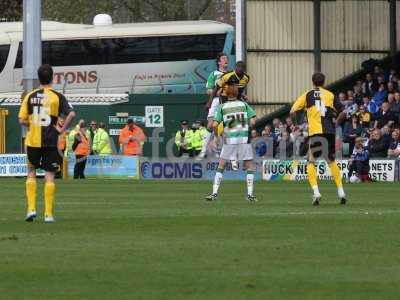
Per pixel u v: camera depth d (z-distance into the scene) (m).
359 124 90.81
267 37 104.88
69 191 65.94
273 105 105.12
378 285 25.41
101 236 35.19
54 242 33.44
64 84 124.38
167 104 101.50
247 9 104.38
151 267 28.16
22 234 35.84
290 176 85.88
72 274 27.00
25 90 85.12
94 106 102.12
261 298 23.83
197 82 125.69
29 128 39.66
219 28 125.56
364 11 106.75
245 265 28.50
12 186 72.19
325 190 66.44
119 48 124.81
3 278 26.41
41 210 46.59
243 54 103.06
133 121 94.25
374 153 84.25
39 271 27.47
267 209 47.19
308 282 25.80
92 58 124.75
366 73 105.75
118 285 25.42
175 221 40.53
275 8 104.81
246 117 53.19
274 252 30.91
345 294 24.28
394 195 60.38
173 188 70.00
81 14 173.38
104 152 92.81
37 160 40.12
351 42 106.50
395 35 107.00
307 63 105.31
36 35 85.38
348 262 28.98
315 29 104.75
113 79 124.81
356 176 82.94
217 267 28.14
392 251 31.12
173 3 174.38
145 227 38.25
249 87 104.88
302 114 97.94
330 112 49.91
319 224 39.12
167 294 24.28
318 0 104.56
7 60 123.94
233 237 34.81
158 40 125.12
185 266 28.31
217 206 49.62
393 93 91.44
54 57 124.31
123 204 51.69
